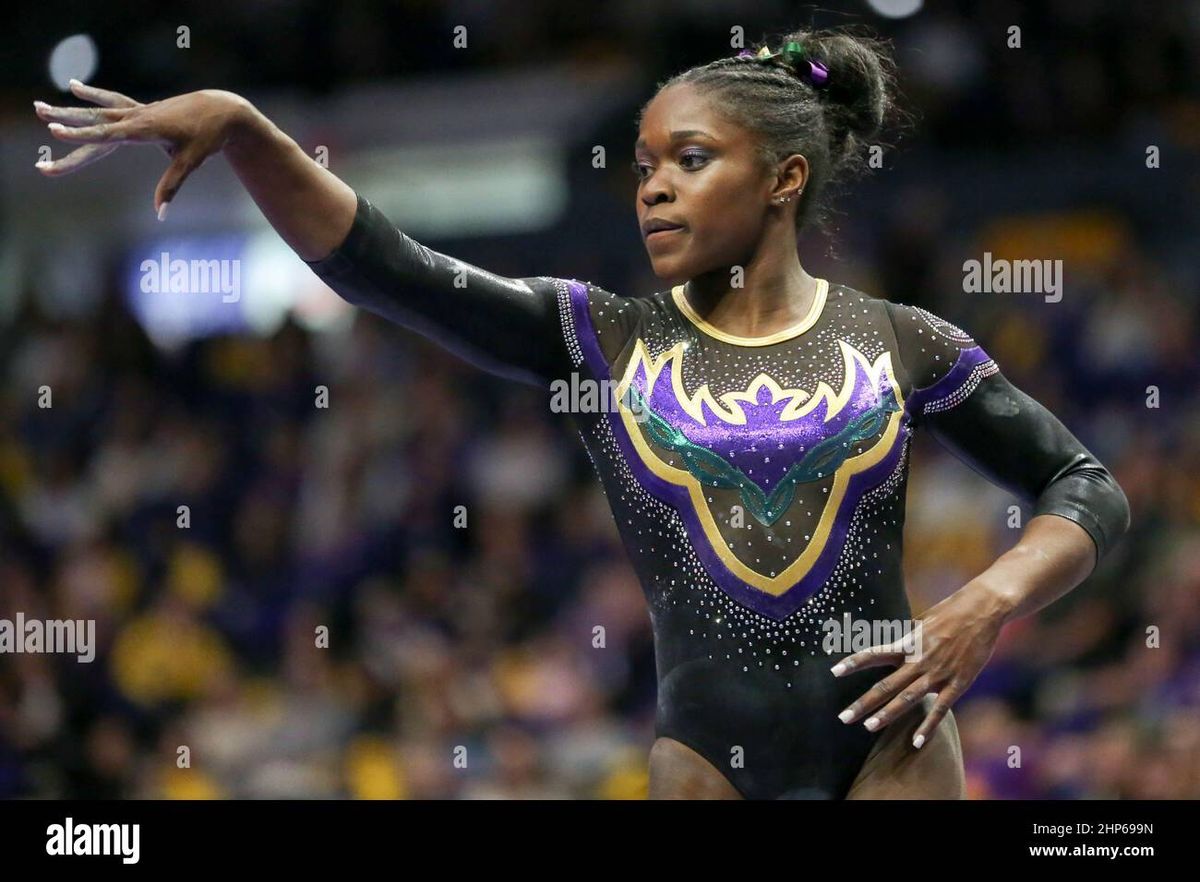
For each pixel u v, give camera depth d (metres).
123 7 45.62
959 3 39.91
